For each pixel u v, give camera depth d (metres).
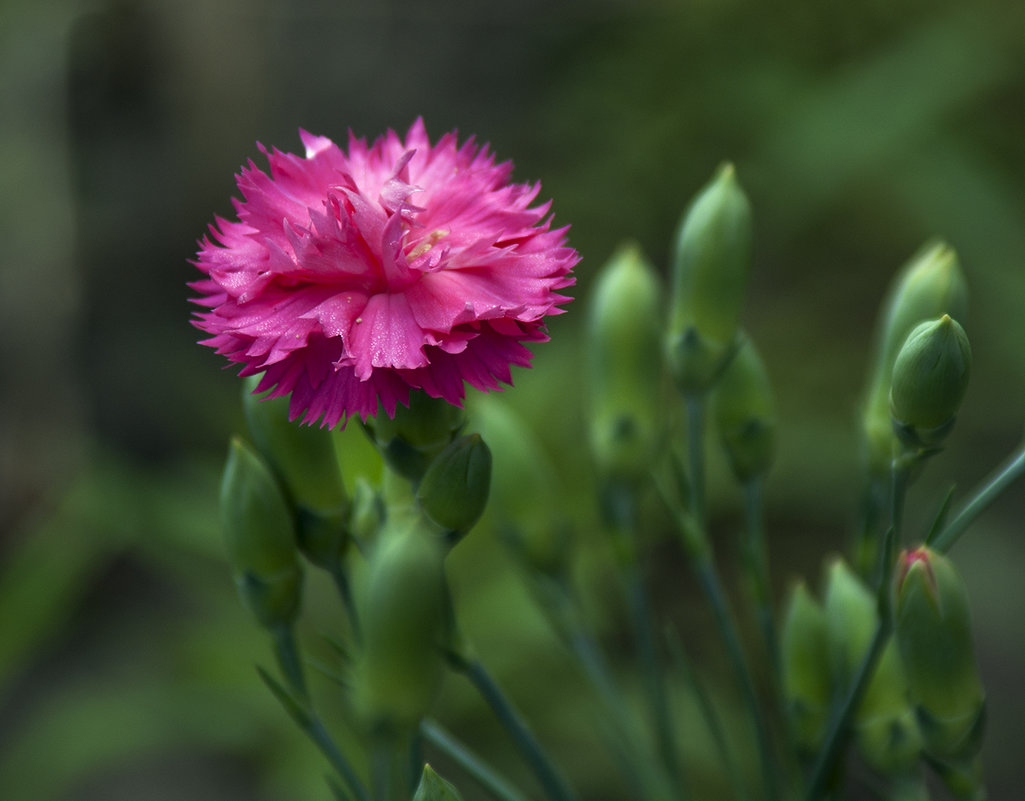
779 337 0.63
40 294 0.77
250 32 0.84
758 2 0.65
